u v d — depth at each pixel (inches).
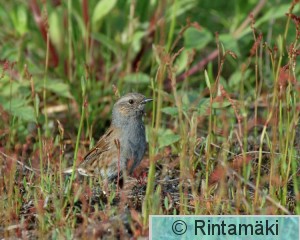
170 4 616.4
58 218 421.7
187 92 553.0
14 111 526.9
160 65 439.2
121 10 628.1
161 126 578.9
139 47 614.2
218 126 553.9
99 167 502.6
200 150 487.2
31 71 579.2
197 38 597.3
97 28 614.2
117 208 442.0
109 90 599.8
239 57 605.6
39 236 412.8
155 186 485.4
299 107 439.8
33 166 504.4
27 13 630.5
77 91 589.3
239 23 628.1
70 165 525.3
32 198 462.3
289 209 450.3
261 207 430.6
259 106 577.0
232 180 443.8
